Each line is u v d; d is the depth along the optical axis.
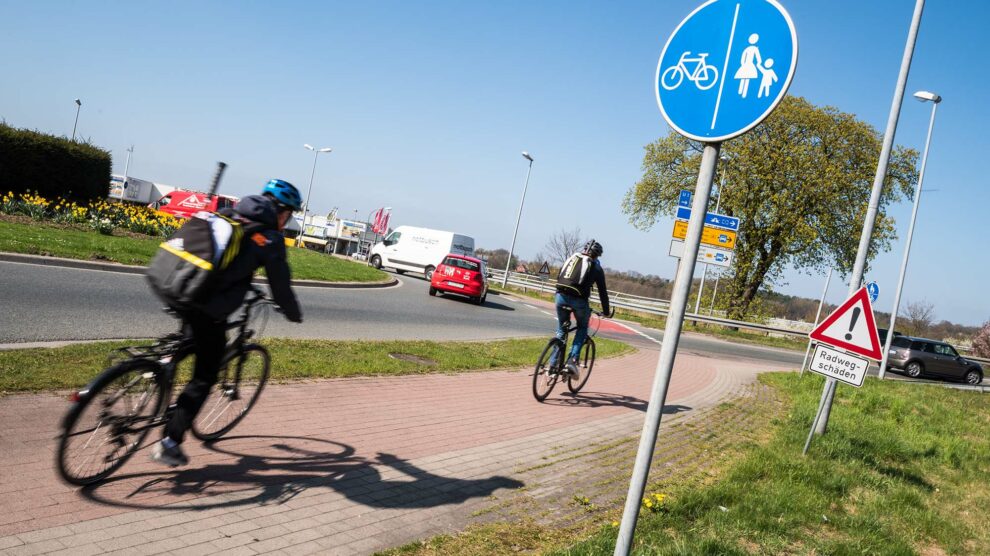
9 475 3.33
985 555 4.98
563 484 4.77
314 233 61.94
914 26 8.31
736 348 24.03
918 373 26.77
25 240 12.77
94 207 21.38
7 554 2.62
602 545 3.50
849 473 6.40
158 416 3.72
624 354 14.05
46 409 4.37
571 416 7.13
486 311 20.00
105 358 5.84
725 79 2.58
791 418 8.77
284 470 4.10
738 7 2.59
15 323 7.02
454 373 8.37
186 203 40.84
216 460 4.11
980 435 11.57
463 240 32.16
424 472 4.51
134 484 3.55
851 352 6.70
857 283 8.39
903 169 32.12
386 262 32.81
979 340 47.59
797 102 31.06
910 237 23.11
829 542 4.39
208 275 3.29
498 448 5.43
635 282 57.75
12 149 20.03
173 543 2.96
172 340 3.75
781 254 33.50
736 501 4.85
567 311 7.74
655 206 37.28
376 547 3.27
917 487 6.72
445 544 3.41
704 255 12.45
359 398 6.22
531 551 3.50
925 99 22.89
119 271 12.59
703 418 8.23
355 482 4.10
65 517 3.03
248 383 4.83
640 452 2.63
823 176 31.02
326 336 9.73
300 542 3.18
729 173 32.34
